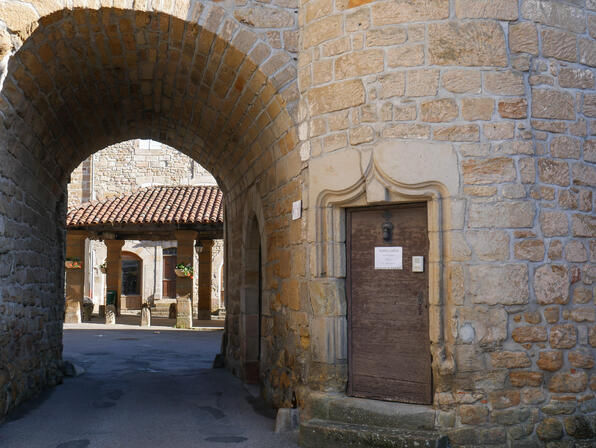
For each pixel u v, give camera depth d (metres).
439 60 5.09
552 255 5.05
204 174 26.38
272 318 7.05
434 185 5.04
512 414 4.84
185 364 11.04
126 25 5.76
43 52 5.74
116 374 9.58
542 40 5.21
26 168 6.85
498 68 5.10
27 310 7.08
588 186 5.23
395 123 5.13
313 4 5.64
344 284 5.48
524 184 5.04
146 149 26.36
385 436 4.73
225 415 6.46
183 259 18.86
